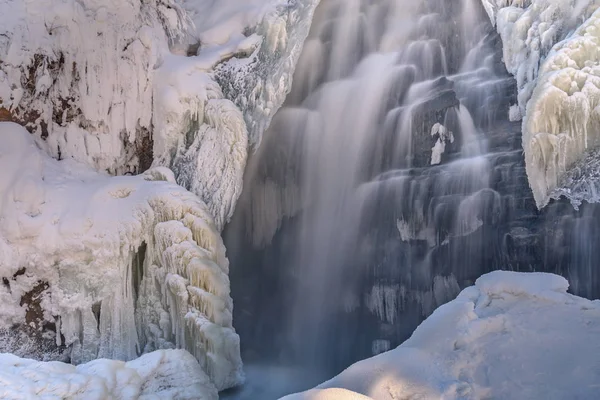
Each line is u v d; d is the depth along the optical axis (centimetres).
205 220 704
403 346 427
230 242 791
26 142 749
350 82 790
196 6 949
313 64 816
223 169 758
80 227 698
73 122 802
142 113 815
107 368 529
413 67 750
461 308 436
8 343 689
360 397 363
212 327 640
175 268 675
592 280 530
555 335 394
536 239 575
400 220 698
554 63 561
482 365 386
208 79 806
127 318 701
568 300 423
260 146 793
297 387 682
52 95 794
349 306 729
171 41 869
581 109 536
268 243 806
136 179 757
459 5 731
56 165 769
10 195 704
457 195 648
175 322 675
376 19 805
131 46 816
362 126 754
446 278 650
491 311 437
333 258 749
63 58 799
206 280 659
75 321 699
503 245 604
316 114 790
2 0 791
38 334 700
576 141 543
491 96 651
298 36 783
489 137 641
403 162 712
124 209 714
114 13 820
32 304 701
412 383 378
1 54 774
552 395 352
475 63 697
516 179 601
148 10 847
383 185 716
